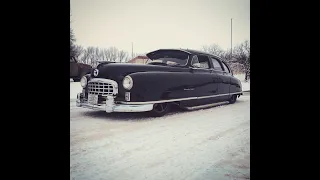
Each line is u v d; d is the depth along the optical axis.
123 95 2.99
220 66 4.61
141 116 3.34
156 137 2.34
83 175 1.57
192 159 1.82
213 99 4.18
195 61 3.94
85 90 3.38
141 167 1.68
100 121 2.99
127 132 2.49
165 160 1.80
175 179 1.52
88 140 2.21
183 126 2.78
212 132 2.54
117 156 1.85
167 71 3.43
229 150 2.01
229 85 4.60
